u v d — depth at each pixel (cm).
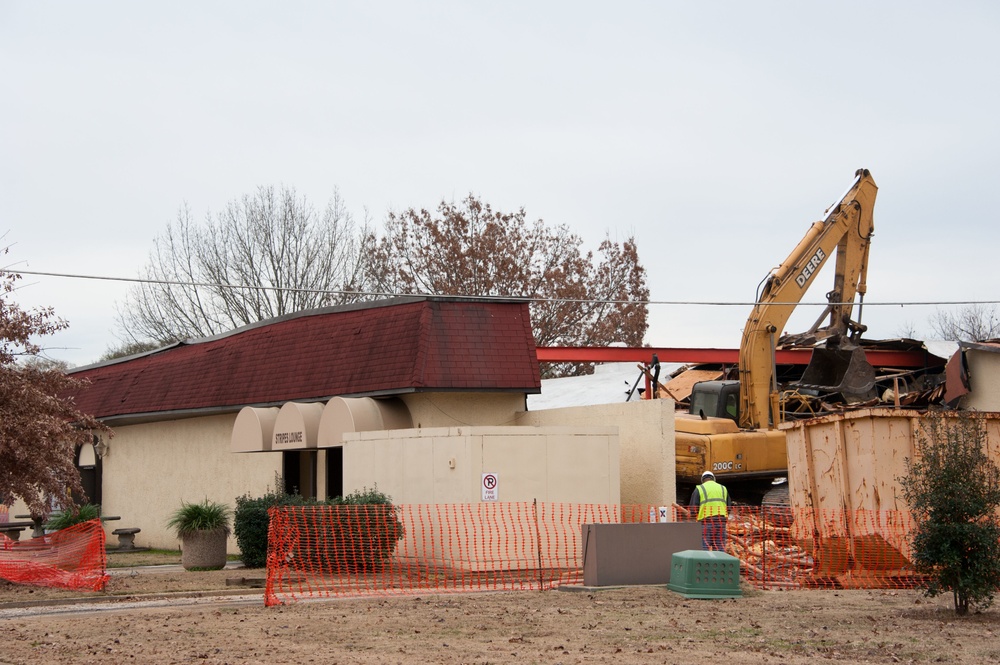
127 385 3331
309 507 1956
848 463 1753
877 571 1734
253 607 1547
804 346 3438
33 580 1883
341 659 1094
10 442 1888
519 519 1934
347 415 2302
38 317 2059
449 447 1967
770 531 1972
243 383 2781
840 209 3083
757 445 2562
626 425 2194
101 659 1116
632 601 1527
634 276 6175
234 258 5234
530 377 2372
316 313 2717
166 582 1905
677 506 2034
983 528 1373
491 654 1112
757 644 1159
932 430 1527
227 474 2906
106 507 3469
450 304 2422
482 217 5788
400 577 1886
